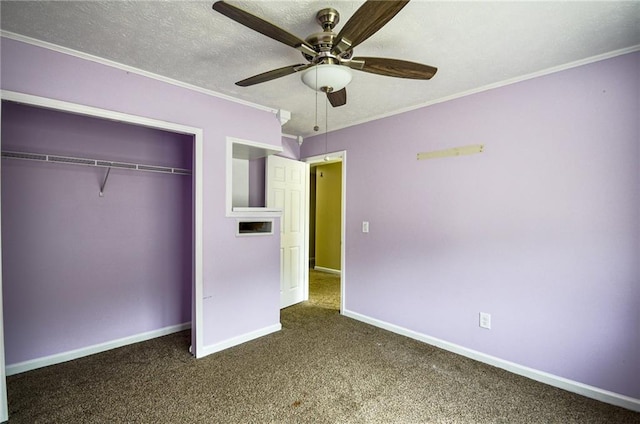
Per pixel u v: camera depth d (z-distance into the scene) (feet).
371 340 9.67
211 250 8.76
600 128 6.59
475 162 8.41
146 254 9.77
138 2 4.94
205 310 8.65
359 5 4.99
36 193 7.86
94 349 8.71
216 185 8.85
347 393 6.83
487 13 5.16
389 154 10.49
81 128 8.55
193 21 5.46
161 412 6.14
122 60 6.93
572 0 4.81
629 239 6.30
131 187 9.46
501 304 7.98
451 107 8.89
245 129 9.48
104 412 6.12
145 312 9.77
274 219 10.40
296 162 13.71
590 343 6.74
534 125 7.43
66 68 6.47
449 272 8.96
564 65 6.97
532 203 7.48
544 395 6.79
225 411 6.19
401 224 10.14
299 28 5.68
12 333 7.55
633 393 6.28
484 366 8.07
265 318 10.14
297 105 9.87
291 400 6.57
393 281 10.37
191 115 8.32
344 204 12.02
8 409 6.19
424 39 5.97
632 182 6.26
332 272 20.54
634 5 4.91
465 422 5.91
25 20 5.42
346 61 5.22
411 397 6.70
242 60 6.93
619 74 6.37
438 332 9.21
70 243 8.37
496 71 7.34
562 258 7.08
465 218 8.62
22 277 7.68
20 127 7.65
